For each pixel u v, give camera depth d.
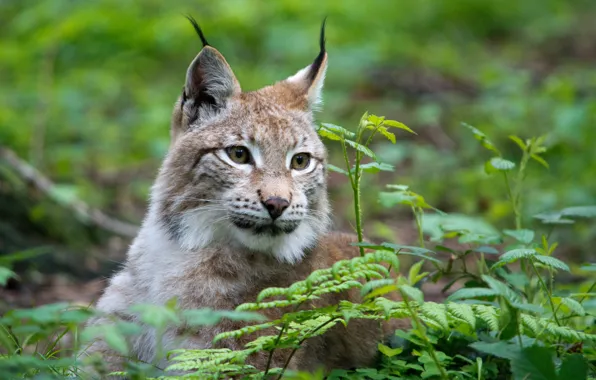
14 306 10.84
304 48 22.59
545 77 23.56
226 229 8.08
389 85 21.56
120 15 23.39
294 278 8.17
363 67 22.22
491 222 14.48
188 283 7.93
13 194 12.85
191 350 6.68
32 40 22.30
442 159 17.36
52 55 21.83
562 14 31.33
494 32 29.48
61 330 9.40
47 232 13.02
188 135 8.34
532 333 7.22
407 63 23.70
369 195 16.11
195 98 8.48
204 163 8.09
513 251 7.20
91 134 18.75
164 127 18.92
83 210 13.75
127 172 17.52
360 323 8.48
